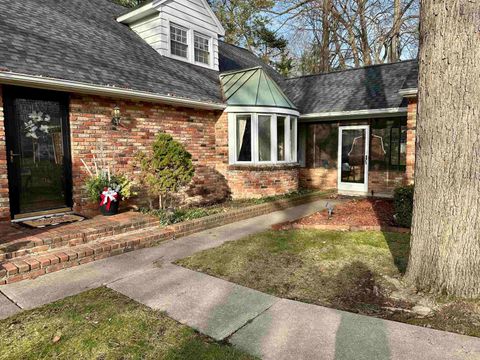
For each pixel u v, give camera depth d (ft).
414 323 9.27
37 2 26.76
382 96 33.45
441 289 10.52
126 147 22.85
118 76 22.26
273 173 31.01
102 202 19.74
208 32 36.78
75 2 31.73
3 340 8.69
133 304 10.70
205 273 13.48
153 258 15.55
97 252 15.29
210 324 9.39
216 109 29.43
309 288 11.82
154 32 31.83
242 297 11.17
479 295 10.09
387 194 34.94
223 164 30.55
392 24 63.41
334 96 37.81
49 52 20.18
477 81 9.41
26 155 18.56
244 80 32.40
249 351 8.06
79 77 19.13
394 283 11.77
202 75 33.40
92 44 25.04
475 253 10.02
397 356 7.73
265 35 75.56
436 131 10.21
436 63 10.03
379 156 35.35
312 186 40.65
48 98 19.17
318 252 15.80
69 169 20.29
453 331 8.78
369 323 9.29
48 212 19.54
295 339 8.55
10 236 15.14
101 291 11.77
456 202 10.05
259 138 30.53
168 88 25.03
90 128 20.79
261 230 20.98
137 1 56.80
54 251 14.79
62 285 12.34
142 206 23.97
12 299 11.15
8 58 17.08
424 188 10.76
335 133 38.70
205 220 21.42
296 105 38.65
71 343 8.51
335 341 8.42
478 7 9.26
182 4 33.42
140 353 8.06
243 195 30.19
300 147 41.14
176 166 21.65
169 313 10.06
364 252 15.60
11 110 17.87
